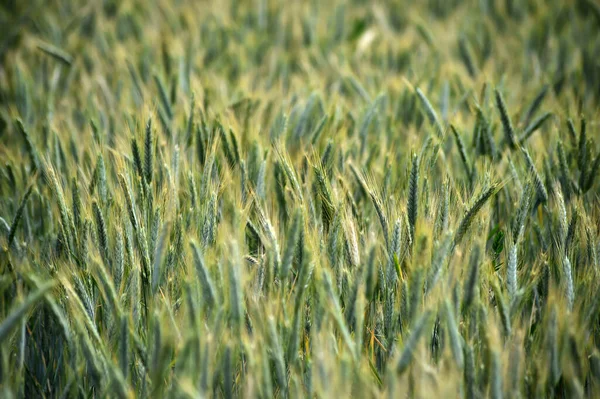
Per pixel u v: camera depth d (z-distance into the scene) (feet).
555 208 4.85
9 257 4.50
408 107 5.82
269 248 4.29
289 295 4.24
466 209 4.57
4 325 3.79
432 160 4.86
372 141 5.52
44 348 4.46
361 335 4.10
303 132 5.39
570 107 5.64
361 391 3.92
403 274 4.42
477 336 4.19
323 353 3.94
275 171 4.92
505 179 4.92
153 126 4.90
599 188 5.10
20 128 5.04
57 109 6.20
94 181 4.70
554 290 4.26
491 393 3.96
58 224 4.78
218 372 4.13
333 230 4.47
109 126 5.74
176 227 4.47
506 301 4.23
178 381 3.88
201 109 5.32
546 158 5.08
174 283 4.40
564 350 4.07
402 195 4.87
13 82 6.43
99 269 4.23
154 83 6.03
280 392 4.08
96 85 6.40
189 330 3.93
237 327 4.08
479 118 5.16
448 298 4.06
